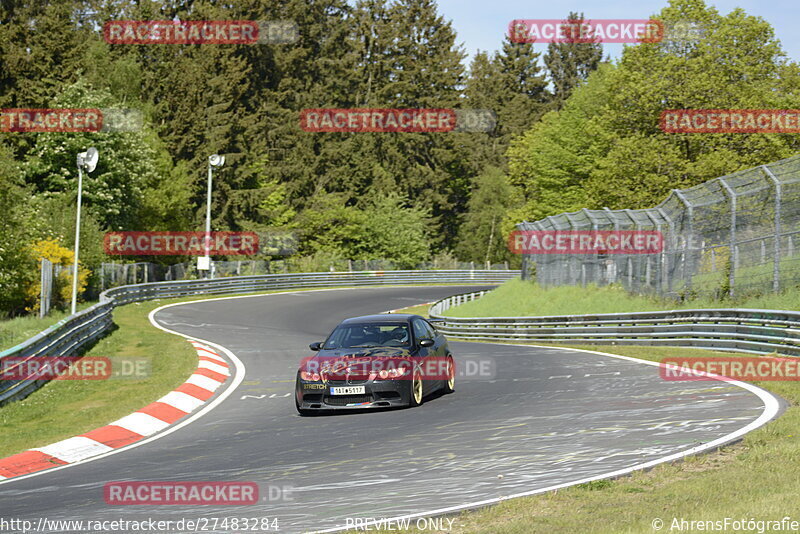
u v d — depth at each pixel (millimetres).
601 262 32312
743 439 8320
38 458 10375
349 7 97500
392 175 87000
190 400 14742
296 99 85750
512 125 106312
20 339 21172
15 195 32406
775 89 46938
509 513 6254
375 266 72625
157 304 41000
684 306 24453
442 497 6961
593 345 23328
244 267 60031
